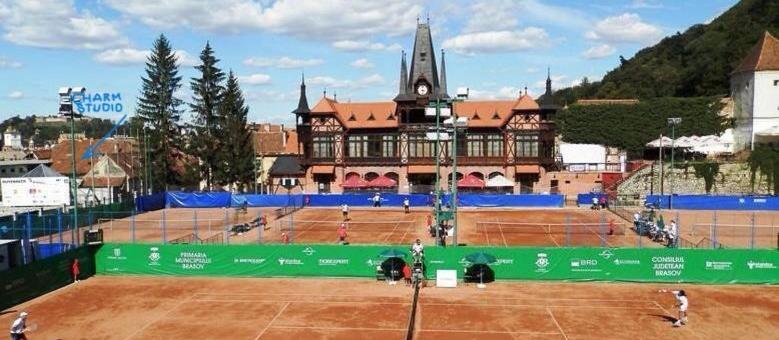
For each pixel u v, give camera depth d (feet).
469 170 258.57
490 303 103.96
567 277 118.52
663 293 109.81
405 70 268.82
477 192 256.11
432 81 262.47
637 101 313.53
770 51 269.23
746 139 274.57
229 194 235.61
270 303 105.60
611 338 86.43
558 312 98.73
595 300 105.50
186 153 304.71
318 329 91.25
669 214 201.57
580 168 279.69
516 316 96.68
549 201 224.53
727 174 243.40
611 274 117.60
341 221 192.85
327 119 265.54
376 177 264.72
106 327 93.76
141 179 294.25
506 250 119.24
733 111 289.94
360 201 230.68
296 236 166.40
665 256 116.57
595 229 173.78
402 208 225.15
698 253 115.96
